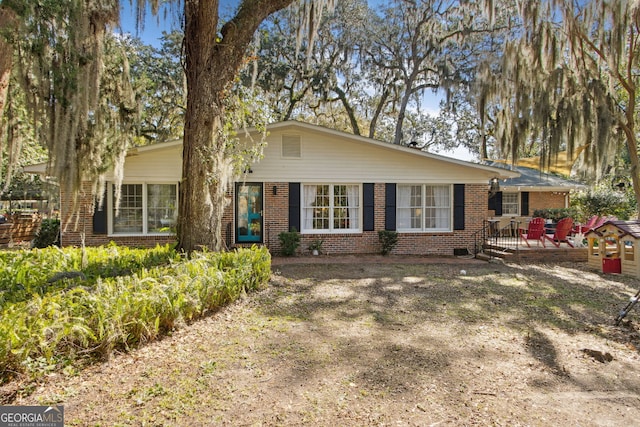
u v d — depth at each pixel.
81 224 10.55
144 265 6.15
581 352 4.32
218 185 7.52
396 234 11.80
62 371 3.32
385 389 3.33
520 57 12.77
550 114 12.08
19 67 6.46
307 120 25.98
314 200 11.85
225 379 3.43
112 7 7.00
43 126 6.77
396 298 6.63
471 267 10.04
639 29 11.11
